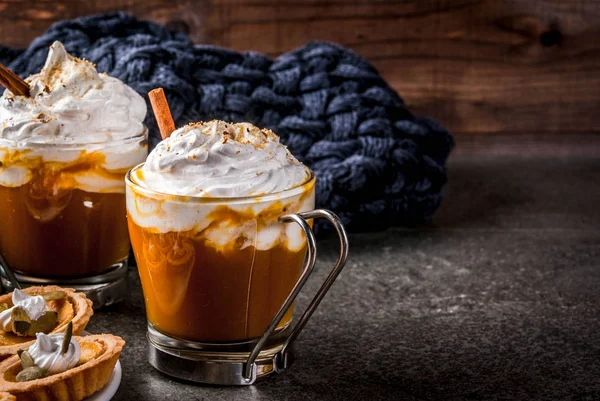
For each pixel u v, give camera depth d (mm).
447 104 1180
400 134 943
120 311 818
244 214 707
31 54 937
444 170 959
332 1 1146
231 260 713
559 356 768
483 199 1026
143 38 936
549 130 1186
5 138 781
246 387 733
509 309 826
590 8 1147
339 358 764
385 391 731
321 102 930
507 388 735
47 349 706
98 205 799
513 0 1145
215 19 1146
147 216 716
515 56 1162
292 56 967
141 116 823
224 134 727
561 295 847
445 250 917
